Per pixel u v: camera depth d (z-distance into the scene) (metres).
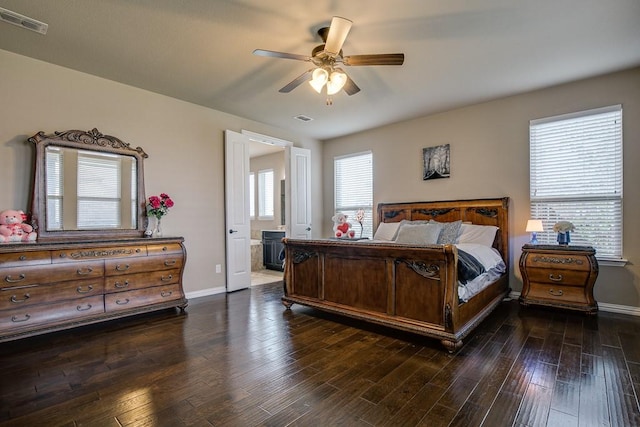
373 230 5.46
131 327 3.09
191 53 2.96
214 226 4.51
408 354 2.47
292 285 3.74
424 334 2.62
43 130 3.13
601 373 2.14
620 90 3.41
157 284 3.47
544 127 3.89
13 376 2.12
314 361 2.35
